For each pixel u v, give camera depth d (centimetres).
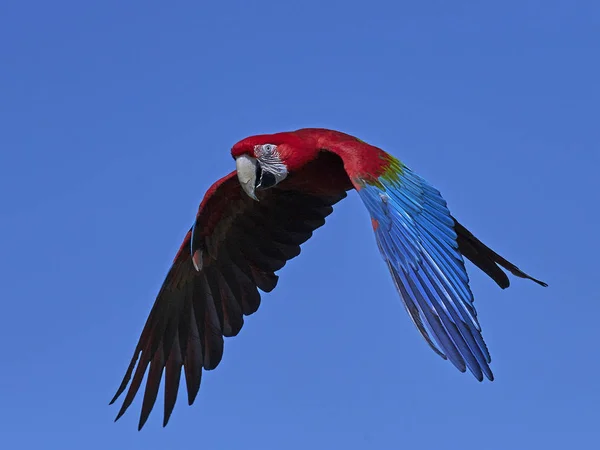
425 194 1290
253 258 1491
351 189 1444
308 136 1399
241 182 1412
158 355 1466
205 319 1484
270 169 1410
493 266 1396
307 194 1459
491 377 1140
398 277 1213
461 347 1161
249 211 1476
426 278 1206
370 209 1259
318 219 1477
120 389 1434
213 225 1479
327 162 1398
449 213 1284
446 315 1180
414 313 1189
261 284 1490
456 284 1205
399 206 1263
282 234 1484
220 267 1493
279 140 1410
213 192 1441
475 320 1170
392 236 1238
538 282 1371
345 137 1380
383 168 1303
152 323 1467
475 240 1380
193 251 1446
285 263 1488
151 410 1457
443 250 1241
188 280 1484
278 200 1467
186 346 1475
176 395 1462
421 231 1252
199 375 1470
